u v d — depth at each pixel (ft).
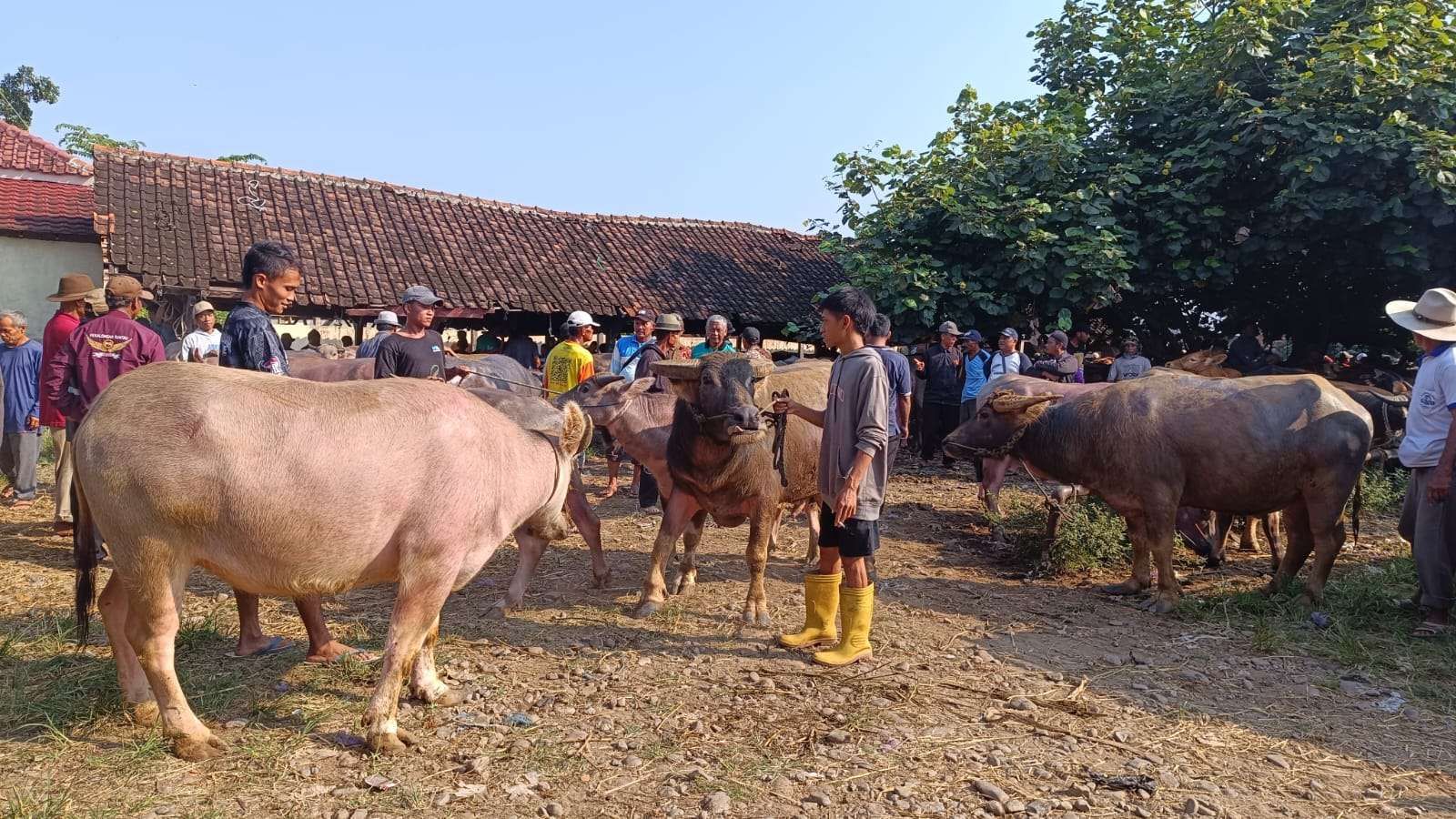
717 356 18.63
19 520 27.91
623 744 13.85
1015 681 17.06
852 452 16.79
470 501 13.58
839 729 14.52
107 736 13.46
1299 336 50.75
